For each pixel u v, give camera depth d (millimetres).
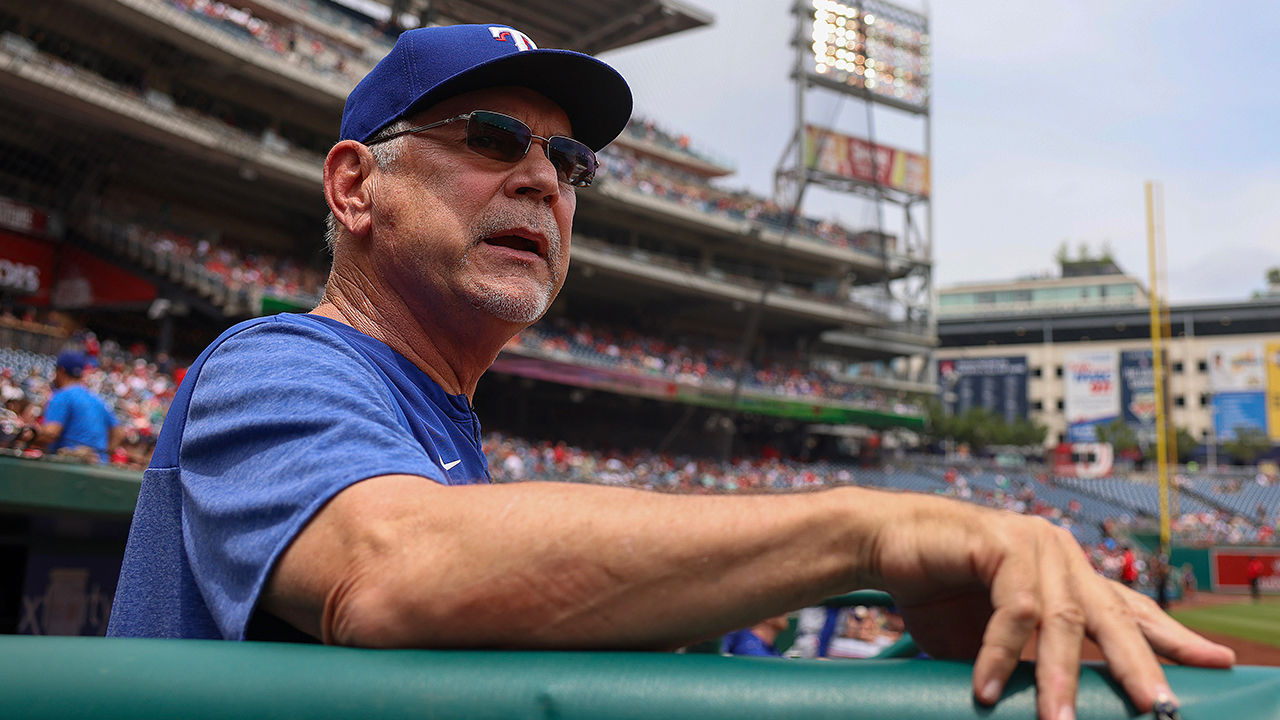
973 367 57406
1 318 13125
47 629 3354
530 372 20297
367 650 495
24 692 435
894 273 29734
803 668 470
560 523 564
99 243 18141
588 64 1033
